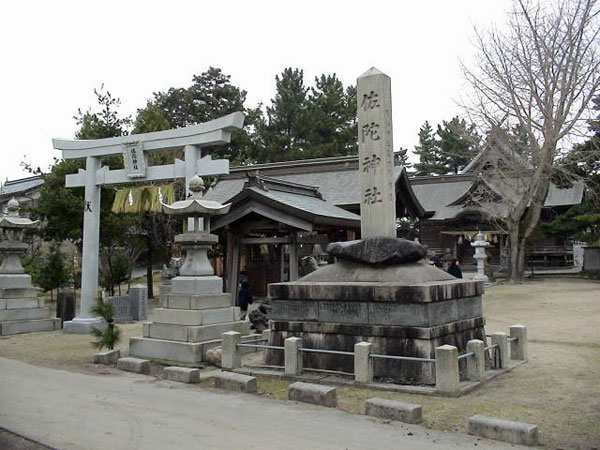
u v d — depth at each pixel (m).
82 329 16.61
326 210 22.27
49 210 24.08
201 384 9.18
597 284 28.16
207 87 49.34
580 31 27.42
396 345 8.87
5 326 16.28
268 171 33.84
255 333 14.18
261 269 26.06
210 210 11.92
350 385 8.71
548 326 15.34
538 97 27.55
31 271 25.28
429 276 9.65
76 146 17.70
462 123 52.53
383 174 10.27
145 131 28.33
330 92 52.41
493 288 27.36
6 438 6.05
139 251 29.12
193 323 11.34
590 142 30.98
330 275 10.20
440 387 7.99
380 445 5.79
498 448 5.71
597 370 9.68
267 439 6.00
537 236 38.66
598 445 5.80
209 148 46.91
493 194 38.94
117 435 6.17
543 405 7.42
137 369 10.28
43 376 9.84
